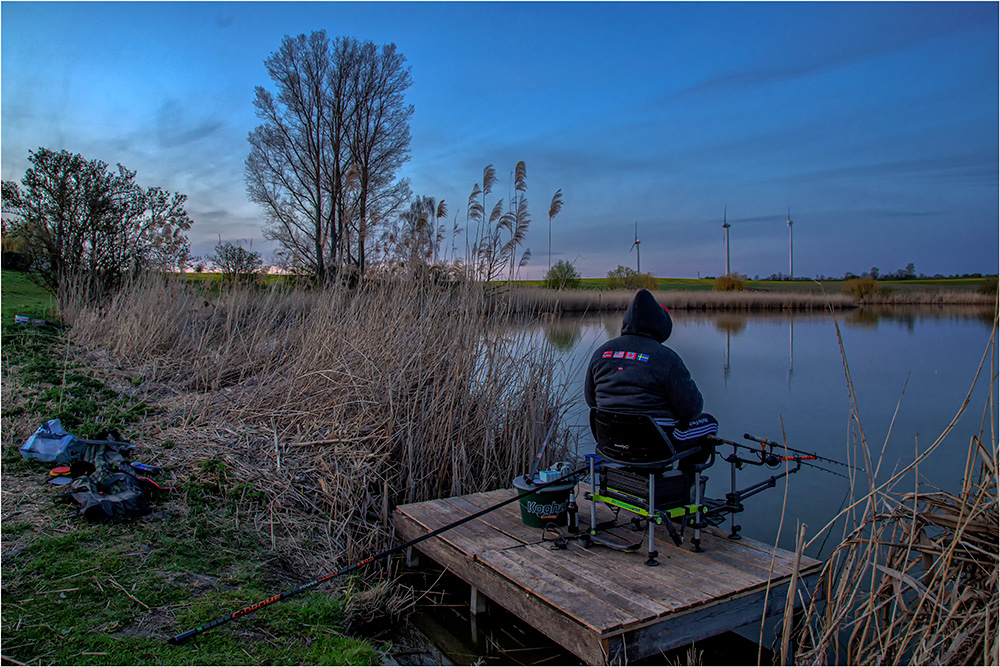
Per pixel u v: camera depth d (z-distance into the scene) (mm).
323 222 23078
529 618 3342
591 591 3299
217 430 5609
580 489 5293
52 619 3033
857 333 21875
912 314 34031
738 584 3352
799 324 26641
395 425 5410
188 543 3988
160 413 6082
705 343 18719
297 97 23688
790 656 3338
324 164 24125
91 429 5188
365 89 23984
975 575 2502
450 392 5582
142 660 2861
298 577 4027
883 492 2750
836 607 2777
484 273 6418
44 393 6238
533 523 4309
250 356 7539
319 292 7969
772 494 6047
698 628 3172
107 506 4008
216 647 3068
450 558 4098
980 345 17703
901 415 9117
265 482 4898
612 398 3709
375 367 5719
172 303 9164
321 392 5801
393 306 6438
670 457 3574
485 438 5652
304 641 3289
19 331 8977
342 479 4980
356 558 4500
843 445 7633
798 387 11430
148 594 3373
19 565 3410
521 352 6090
